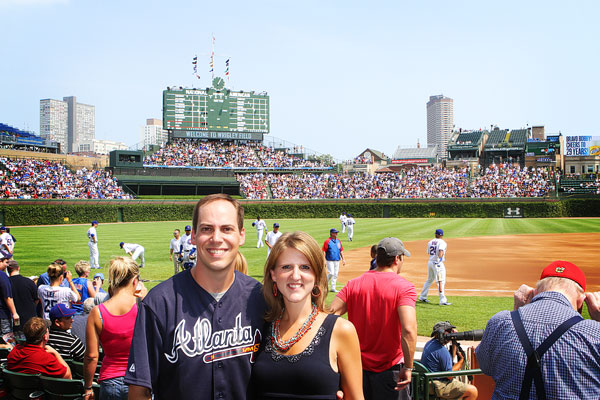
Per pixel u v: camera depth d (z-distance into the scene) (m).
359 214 60.41
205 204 3.09
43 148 87.12
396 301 4.54
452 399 4.92
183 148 74.88
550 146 82.19
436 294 15.09
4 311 8.38
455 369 5.60
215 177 70.06
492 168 73.44
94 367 4.58
